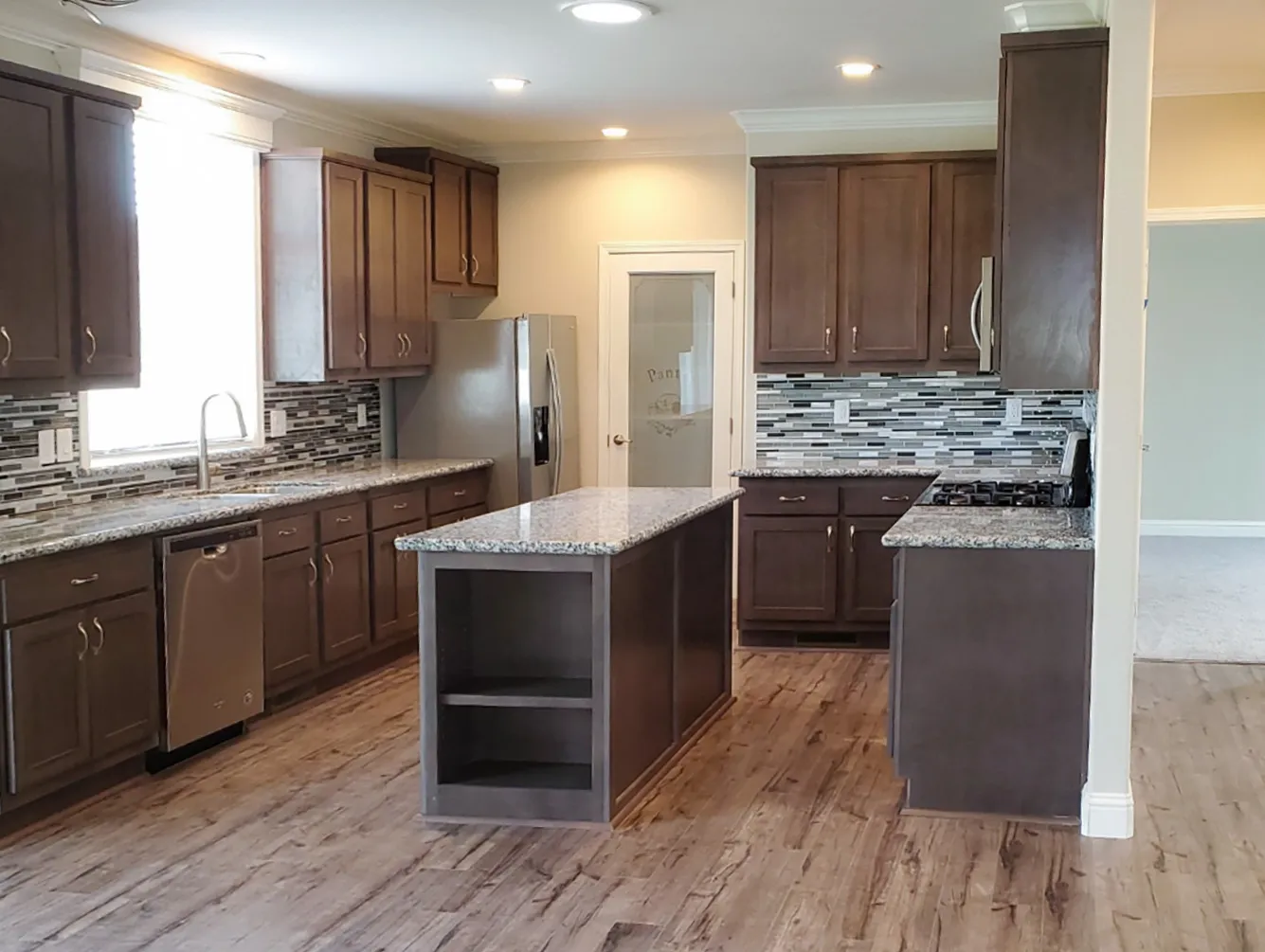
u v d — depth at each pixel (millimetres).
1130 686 3848
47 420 4684
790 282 6445
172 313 5453
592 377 7488
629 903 3418
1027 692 3979
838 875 3594
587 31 4719
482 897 3459
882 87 5859
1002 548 3934
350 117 6406
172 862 3705
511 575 4289
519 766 4219
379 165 6254
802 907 3387
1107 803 3871
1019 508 4648
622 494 5227
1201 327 9734
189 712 4613
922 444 6797
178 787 4363
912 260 6316
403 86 5723
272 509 5066
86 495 4898
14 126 4078
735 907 3389
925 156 6246
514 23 4582
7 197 4055
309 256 5871
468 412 6895
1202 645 6426
